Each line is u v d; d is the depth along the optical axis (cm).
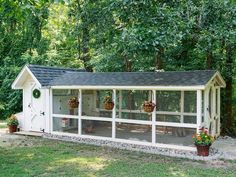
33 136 1286
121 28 1252
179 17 1005
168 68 1532
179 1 1056
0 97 1883
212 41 1120
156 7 982
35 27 2070
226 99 1444
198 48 1202
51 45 2206
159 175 753
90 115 1285
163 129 1151
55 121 1315
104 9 1221
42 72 1343
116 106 1210
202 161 898
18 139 1221
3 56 2030
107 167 825
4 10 761
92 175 753
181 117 1115
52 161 884
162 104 1149
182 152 988
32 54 2047
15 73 1884
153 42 941
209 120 1127
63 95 1355
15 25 2053
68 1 741
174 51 1477
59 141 1183
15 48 2044
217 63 1402
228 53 1375
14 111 1895
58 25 2055
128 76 1227
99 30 1394
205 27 1076
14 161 878
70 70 1550
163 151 1005
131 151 1023
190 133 1089
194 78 1051
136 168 816
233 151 1002
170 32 959
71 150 1030
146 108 1068
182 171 791
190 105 1101
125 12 1000
